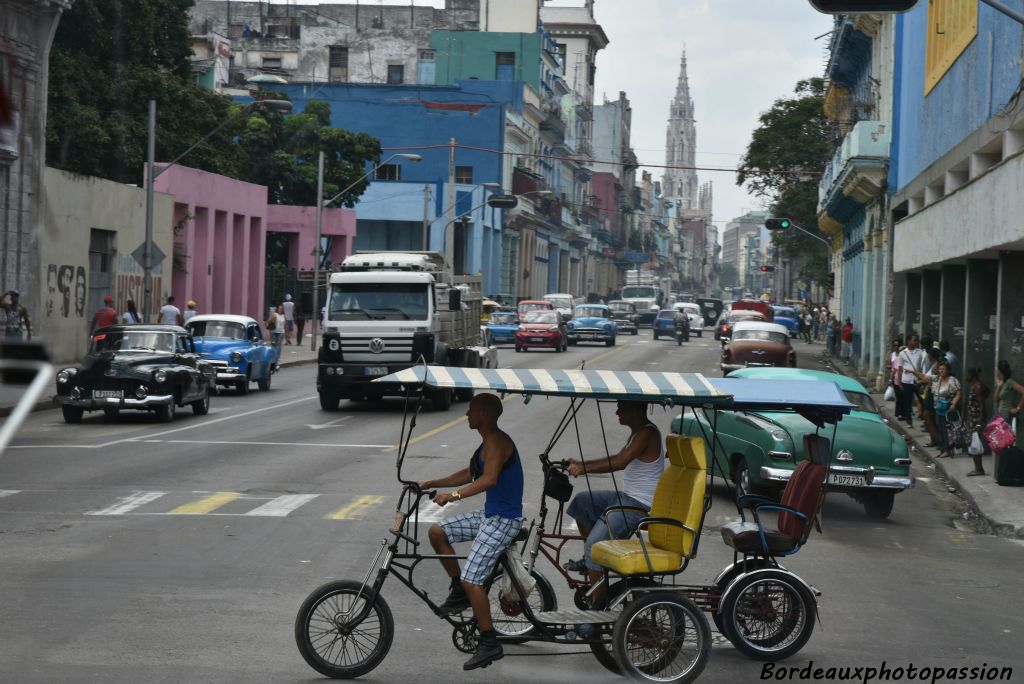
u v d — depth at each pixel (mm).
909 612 14805
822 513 23953
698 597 12477
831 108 88188
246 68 136375
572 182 174750
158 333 37406
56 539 17969
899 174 55625
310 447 30438
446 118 122812
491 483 11320
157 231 62812
